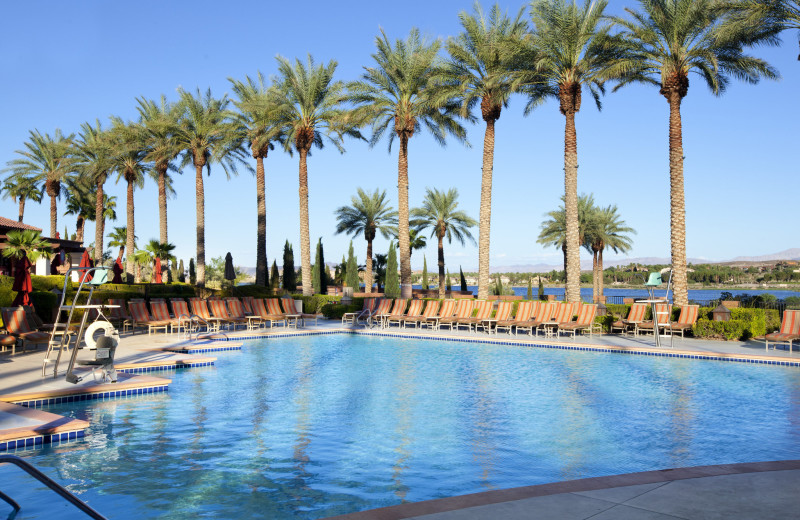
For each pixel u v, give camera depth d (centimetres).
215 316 1952
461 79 2378
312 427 708
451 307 2095
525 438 658
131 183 3625
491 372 1141
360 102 2712
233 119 3177
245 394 915
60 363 1125
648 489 414
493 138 2380
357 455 594
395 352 1472
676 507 376
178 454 598
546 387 980
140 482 513
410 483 511
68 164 3816
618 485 425
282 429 698
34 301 1714
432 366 1227
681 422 733
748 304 2361
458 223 4688
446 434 676
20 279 1431
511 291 5219
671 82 1981
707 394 918
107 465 561
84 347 1415
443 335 1802
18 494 481
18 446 618
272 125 2941
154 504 461
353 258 4609
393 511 370
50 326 1453
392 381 1038
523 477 526
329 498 475
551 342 1603
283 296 2897
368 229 4775
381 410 802
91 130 3906
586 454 596
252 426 712
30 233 2533
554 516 360
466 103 2467
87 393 862
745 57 1958
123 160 3609
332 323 2334
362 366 1221
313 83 2781
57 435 645
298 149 2870
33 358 1200
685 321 1755
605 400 873
